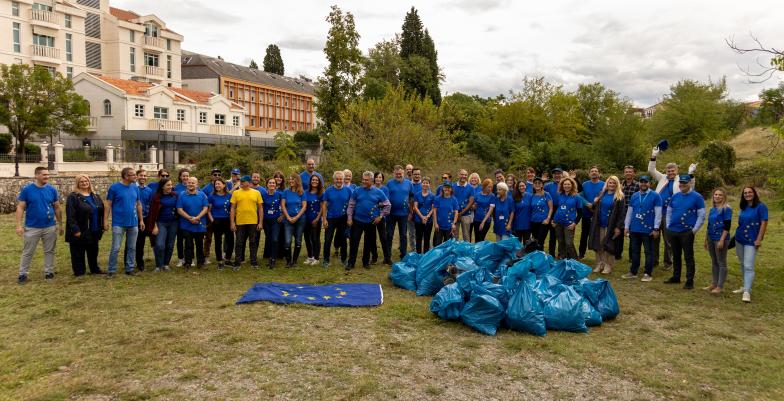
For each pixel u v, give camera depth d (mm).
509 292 6668
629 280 9352
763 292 8539
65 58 43750
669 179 9984
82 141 37031
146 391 4695
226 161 19391
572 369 5359
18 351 5602
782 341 6281
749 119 54594
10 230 14898
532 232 10750
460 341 6090
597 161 32500
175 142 35906
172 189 9711
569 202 10227
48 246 8875
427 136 24000
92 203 9156
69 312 6977
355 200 10016
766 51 9844
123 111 37719
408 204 10820
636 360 5625
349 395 4668
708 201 24016
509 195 10703
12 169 23172
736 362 5598
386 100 24797
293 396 4637
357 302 7484
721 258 8406
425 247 11031
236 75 65688
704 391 4906
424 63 52906
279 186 10242
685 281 9289
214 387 4789
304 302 7465
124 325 6465
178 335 6117
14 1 39594
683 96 52094
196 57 63531
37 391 4668
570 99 45156
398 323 6688
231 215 9805
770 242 13852
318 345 5863
